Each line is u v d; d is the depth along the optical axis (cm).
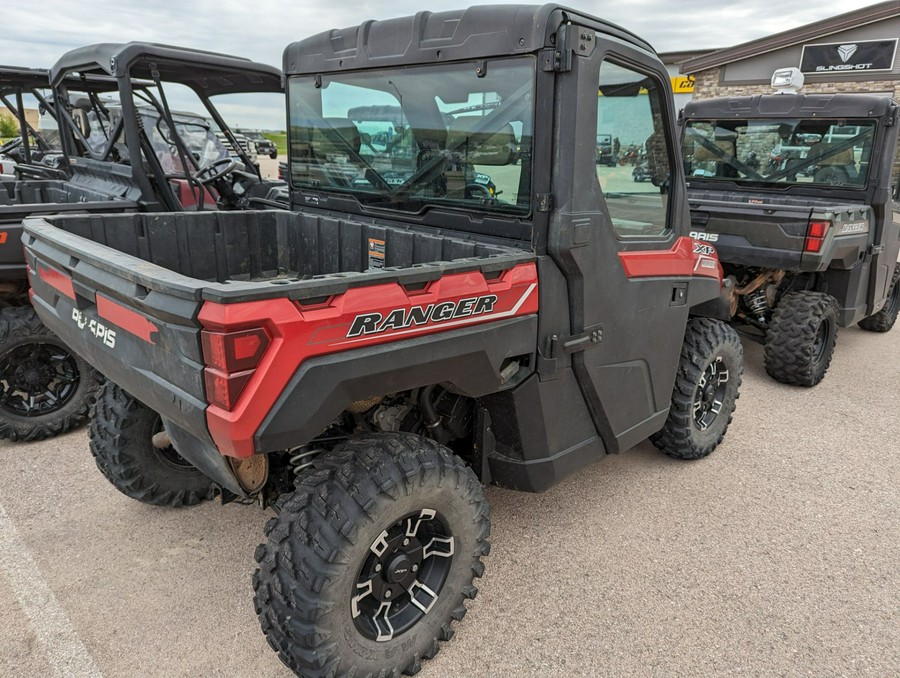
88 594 247
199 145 593
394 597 209
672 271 285
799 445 397
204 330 154
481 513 221
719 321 354
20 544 275
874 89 1295
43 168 546
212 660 218
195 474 298
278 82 488
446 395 246
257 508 308
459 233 251
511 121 223
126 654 219
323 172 307
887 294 589
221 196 578
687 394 333
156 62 416
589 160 220
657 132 263
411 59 247
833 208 446
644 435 303
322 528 182
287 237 326
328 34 282
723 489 342
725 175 573
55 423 370
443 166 251
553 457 253
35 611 237
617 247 247
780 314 477
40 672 210
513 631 235
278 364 157
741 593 260
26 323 345
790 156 532
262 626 192
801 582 268
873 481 355
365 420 234
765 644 232
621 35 232
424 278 184
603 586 261
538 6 207
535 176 217
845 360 565
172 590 251
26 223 252
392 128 266
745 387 496
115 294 186
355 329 170
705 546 291
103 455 274
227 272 313
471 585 227
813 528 308
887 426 427
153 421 278
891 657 228
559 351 231
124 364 191
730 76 1459
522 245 229
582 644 230
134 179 405
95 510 303
